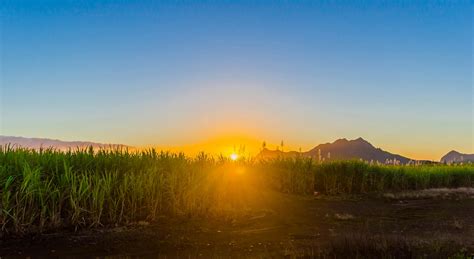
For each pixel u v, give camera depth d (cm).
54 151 1379
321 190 2153
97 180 1216
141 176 1330
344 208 1709
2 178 1116
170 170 1512
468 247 1020
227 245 1049
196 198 1387
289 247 1030
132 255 938
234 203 1563
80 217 1138
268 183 2014
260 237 1141
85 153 1422
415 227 1346
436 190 2450
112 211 1195
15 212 1060
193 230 1174
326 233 1215
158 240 1062
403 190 2405
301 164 2220
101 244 1004
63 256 910
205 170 1628
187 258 925
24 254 912
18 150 1330
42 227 1059
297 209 1603
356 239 1010
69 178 1207
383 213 1628
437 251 948
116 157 1467
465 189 2562
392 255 928
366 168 2364
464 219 1520
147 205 1281
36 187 1102
